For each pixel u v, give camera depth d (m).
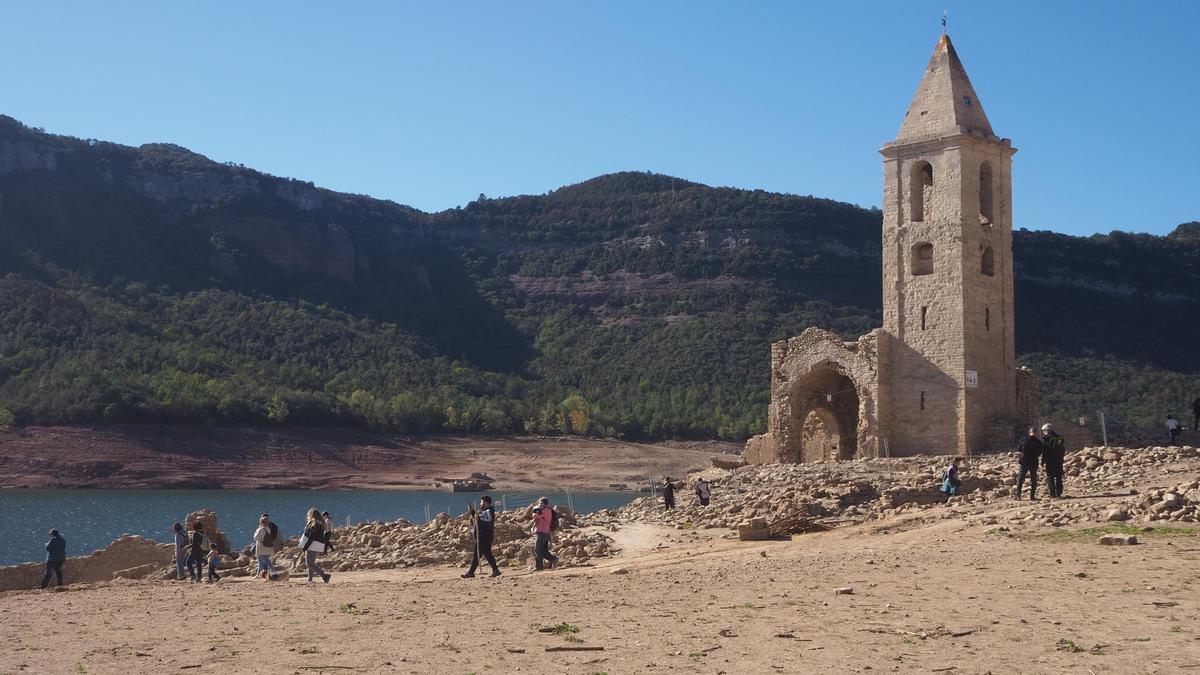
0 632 25.00
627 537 45.84
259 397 199.62
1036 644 19.88
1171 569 26.78
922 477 51.59
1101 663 18.45
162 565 49.94
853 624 22.23
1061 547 30.91
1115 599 23.70
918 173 68.25
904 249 67.81
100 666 20.25
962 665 18.53
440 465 192.75
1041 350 159.88
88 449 173.25
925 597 24.98
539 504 38.06
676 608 25.30
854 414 74.00
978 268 66.06
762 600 25.77
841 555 33.97
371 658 20.38
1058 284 191.75
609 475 189.00
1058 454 40.78
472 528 44.91
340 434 199.75
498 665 19.50
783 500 48.28
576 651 20.56
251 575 44.06
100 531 99.31
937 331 66.00
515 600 27.98
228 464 179.50
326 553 46.34
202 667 19.94
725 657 19.66
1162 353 170.00
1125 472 44.06
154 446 178.62
